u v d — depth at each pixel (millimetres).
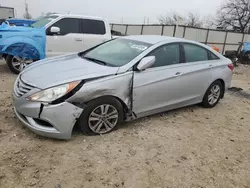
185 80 5086
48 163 3416
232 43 29922
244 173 3688
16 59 7738
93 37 8875
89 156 3637
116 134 4285
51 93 3650
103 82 3961
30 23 10086
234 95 7543
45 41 7914
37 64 4586
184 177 3438
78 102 3793
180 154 3947
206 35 27531
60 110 3674
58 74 3973
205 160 3875
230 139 4633
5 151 3574
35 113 3682
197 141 4406
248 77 12086
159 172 3473
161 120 5059
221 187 3344
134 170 3449
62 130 3756
